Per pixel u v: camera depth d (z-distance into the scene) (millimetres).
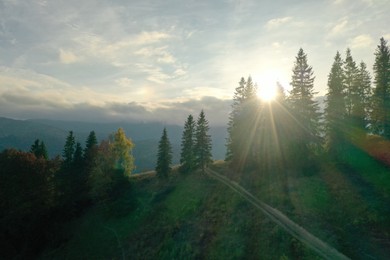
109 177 67188
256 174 60125
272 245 36938
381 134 56438
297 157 56469
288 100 64125
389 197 38969
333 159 55250
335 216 38844
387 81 53969
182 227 49188
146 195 66500
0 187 55531
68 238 57469
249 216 44938
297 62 62469
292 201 45156
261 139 64938
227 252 39188
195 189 62281
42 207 60938
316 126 60281
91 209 66188
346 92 58625
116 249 50219
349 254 31625
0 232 54531
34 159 63875
